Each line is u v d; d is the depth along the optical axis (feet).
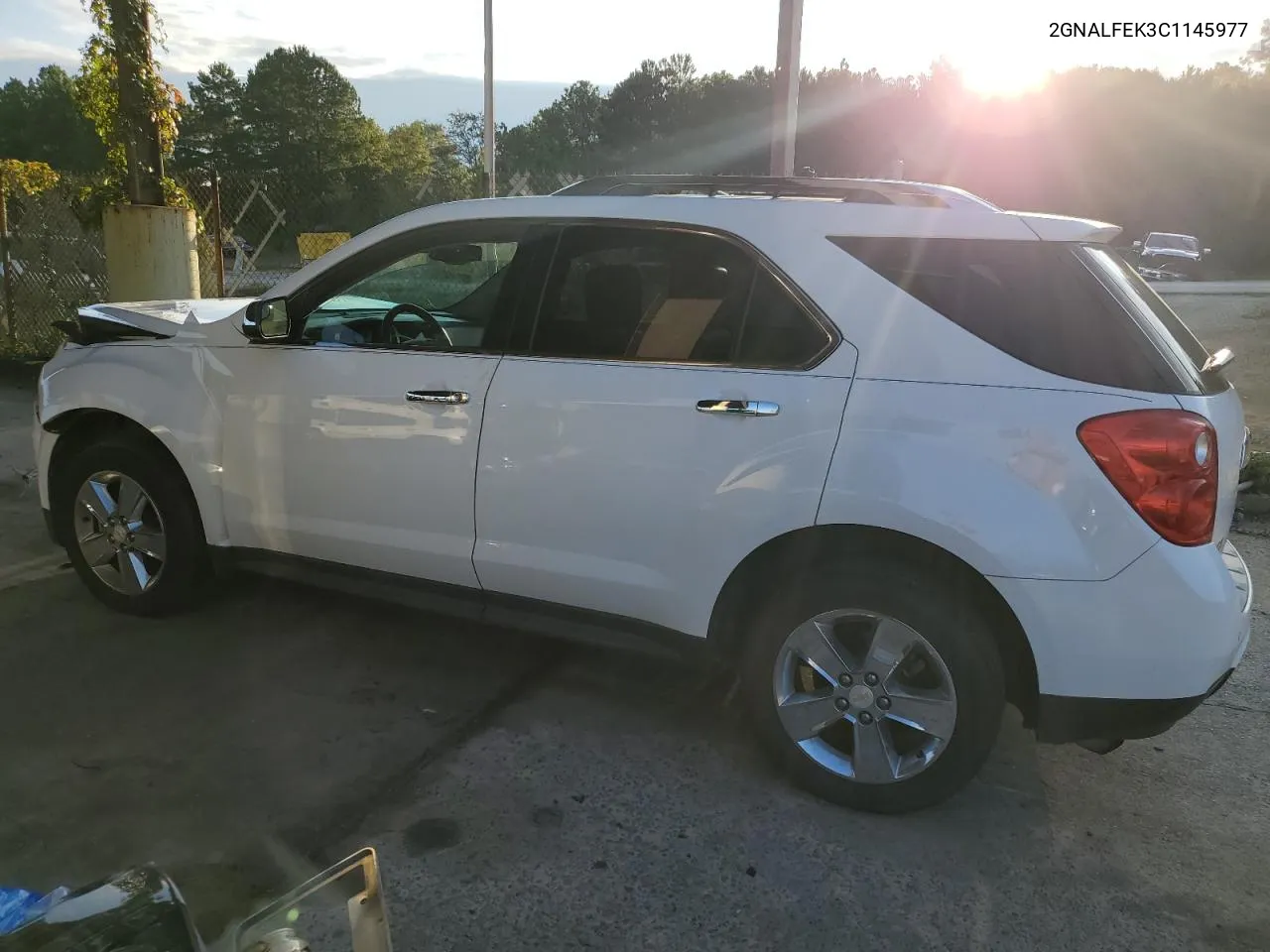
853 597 9.74
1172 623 8.82
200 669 12.92
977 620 9.47
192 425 13.14
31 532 17.90
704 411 10.14
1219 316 63.36
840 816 10.17
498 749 11.26
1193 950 8.41
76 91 27.27
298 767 10.73
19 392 29.78
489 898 8.75
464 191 43.86
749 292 10.27
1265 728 12.32
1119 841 9.92
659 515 10.47
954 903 8.90
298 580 13.16
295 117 226.38
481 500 11.39
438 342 11.93
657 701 12.56
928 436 9.29
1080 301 9.24
